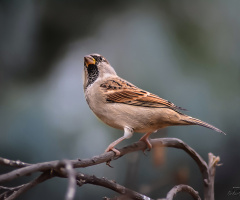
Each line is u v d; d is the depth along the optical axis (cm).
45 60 1278
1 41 1252
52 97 1141
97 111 787
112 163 1037
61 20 1313
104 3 1321
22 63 1260
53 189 1041
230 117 1144
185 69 1188
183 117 736
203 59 1220
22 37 1282
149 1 1305
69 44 1291
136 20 1263
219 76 1198
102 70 823
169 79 1156
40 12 1312
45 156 1039
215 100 1150
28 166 399
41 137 1053
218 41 1256
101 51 1223
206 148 1114
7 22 1276
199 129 1117
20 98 1141
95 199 1042
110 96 770
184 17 1280
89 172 1026
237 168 1126
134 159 621
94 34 1276
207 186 632
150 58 1181
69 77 1192
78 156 1044
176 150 1071
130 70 1156
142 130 761
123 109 756
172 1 1303
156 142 618
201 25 1277
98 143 1060
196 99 1140
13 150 1034
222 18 1288
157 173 974
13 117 1081
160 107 747
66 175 408
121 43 1220
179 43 1241
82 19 1311
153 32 1236
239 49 1251
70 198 348
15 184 1007
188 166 1059
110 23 1283
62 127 1074
